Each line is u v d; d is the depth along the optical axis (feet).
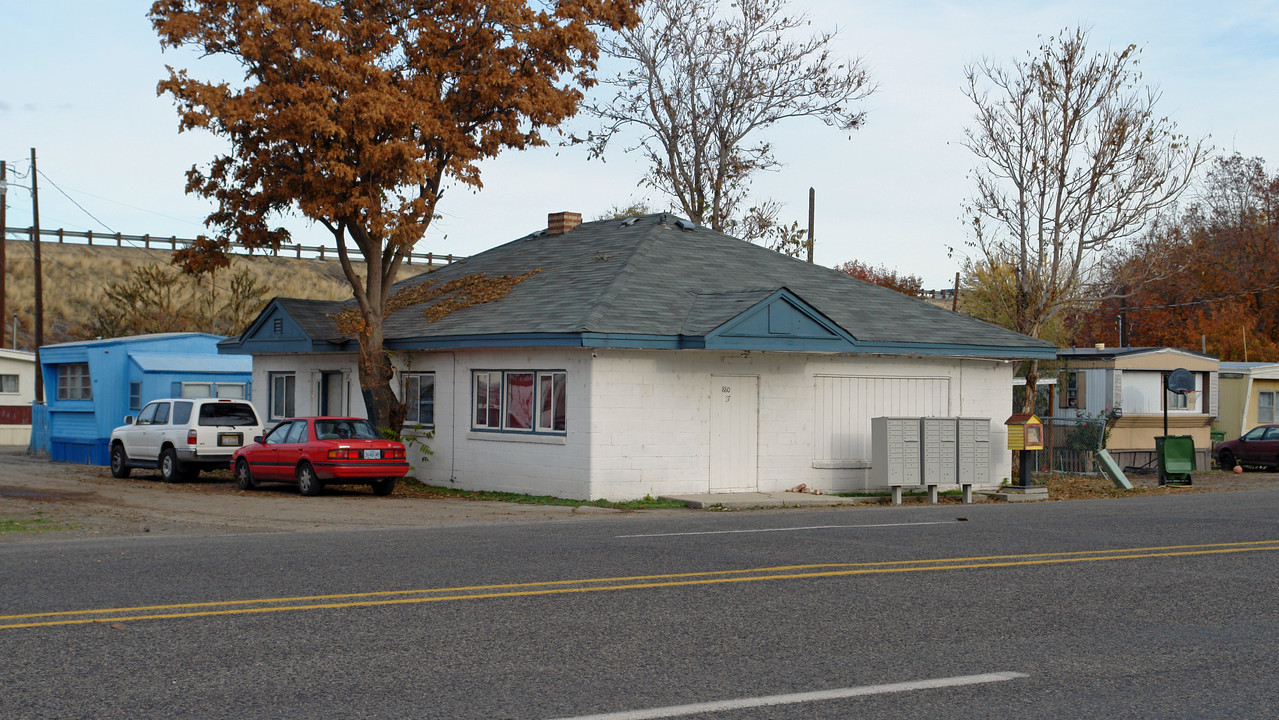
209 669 21.48
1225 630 25.82
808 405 71.31
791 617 26.78
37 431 115.55
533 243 94.02
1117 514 53.83
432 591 29.89
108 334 155.33
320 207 67.15
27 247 244.63
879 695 19.99
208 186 71.61
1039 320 97.71
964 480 69.41
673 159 130.41
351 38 68.33
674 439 65.87
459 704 19.21
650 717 18.47
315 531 46.21
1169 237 163.43
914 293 195.42
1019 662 22.58
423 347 73.82
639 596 29.35
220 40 67.62
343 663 22.00
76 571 33.12
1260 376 120.37
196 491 70.13
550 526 47.93
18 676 20.86
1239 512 54.90
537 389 67.46
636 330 63.21
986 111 97.55
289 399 92.73
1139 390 105.19
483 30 71.05
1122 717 18.92
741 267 81.20
